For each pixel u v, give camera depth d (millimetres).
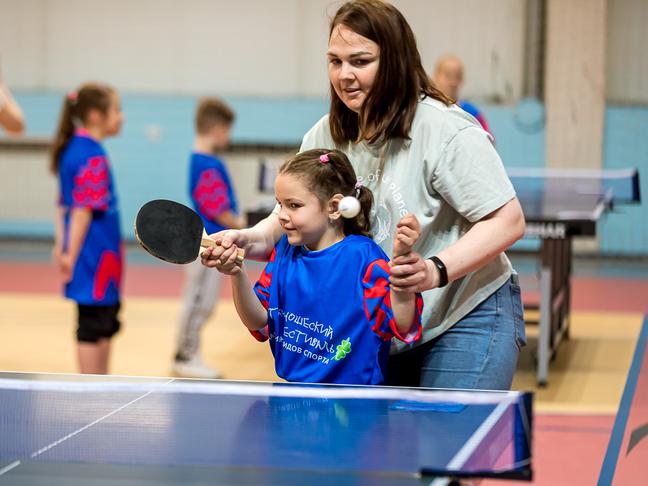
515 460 1753
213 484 1720
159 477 1761
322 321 2615
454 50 12953
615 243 12742
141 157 13477
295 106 13297
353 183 2637
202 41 13555
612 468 4402
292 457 1830
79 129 5457
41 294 9852
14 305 9203
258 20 13445
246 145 13359
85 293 5371
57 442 1961
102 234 5391
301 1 13344
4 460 1857
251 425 2051
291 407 2188
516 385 6102
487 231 2498
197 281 6387
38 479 1768
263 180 7074
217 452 1873
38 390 2391
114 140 13477
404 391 2311
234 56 13531
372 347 2568
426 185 2635
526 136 12719
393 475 1729
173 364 6523
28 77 13758
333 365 2607
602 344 7422
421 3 12969
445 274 2396
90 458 1853
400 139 2664
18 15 13680
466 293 2682
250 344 7539
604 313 8852
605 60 12586
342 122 2783
